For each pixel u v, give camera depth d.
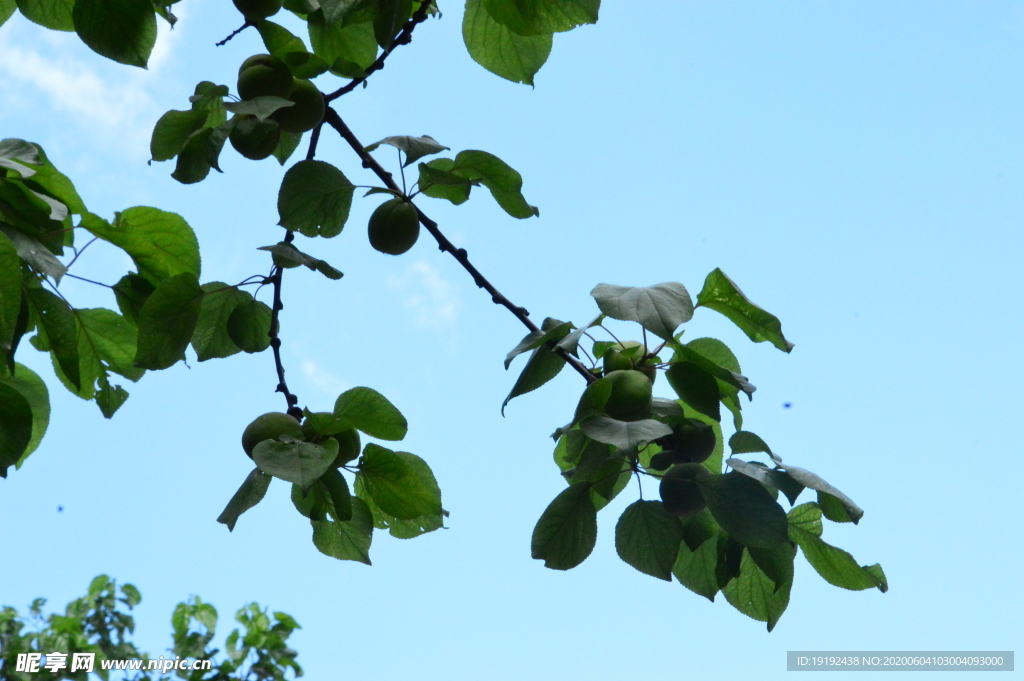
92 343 2.93
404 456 2.35
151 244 2.77
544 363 2.47
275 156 2.98
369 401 2.24
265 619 6.75
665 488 2.33
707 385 2.36
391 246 2.59
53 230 2.56
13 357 2.30
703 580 2.59
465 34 2.67
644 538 2.37
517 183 2.62
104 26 2.46
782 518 2.22
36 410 2.91
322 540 2.35
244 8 2.48
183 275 2.51
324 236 2.60
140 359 2.51
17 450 2.10
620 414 2.25
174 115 2.52
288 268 2.70
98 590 6.90
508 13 2.38
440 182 2.58
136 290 2.85
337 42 2.75
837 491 2.31
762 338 2.50
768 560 2.35
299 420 2.37
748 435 2.39
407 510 2.36
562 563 2.39
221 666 6.41
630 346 2.51
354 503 2.31
